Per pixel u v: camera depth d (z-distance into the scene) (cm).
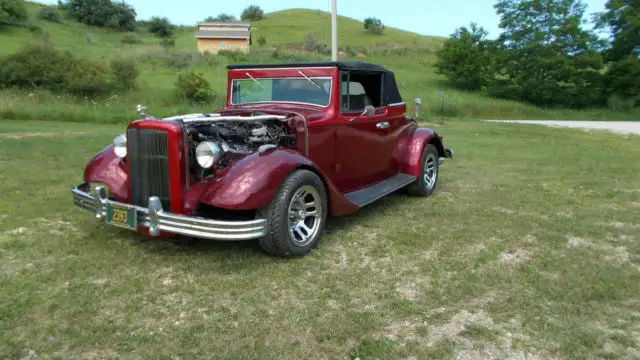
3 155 811
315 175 394
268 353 249
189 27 8319
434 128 1791
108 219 370
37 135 1154
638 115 3544
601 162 920
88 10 6556
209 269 356
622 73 3819
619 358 252
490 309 302
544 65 3944
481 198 609
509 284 341
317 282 339
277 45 5431
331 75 459
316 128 434
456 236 445
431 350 255
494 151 1088
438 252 405
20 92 2272
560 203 581
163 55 3762
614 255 406
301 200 385
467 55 4141
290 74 482
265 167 355
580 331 276
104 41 5041
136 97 2509
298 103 478
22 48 2630
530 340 268
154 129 360
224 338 263
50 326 270
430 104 3256
